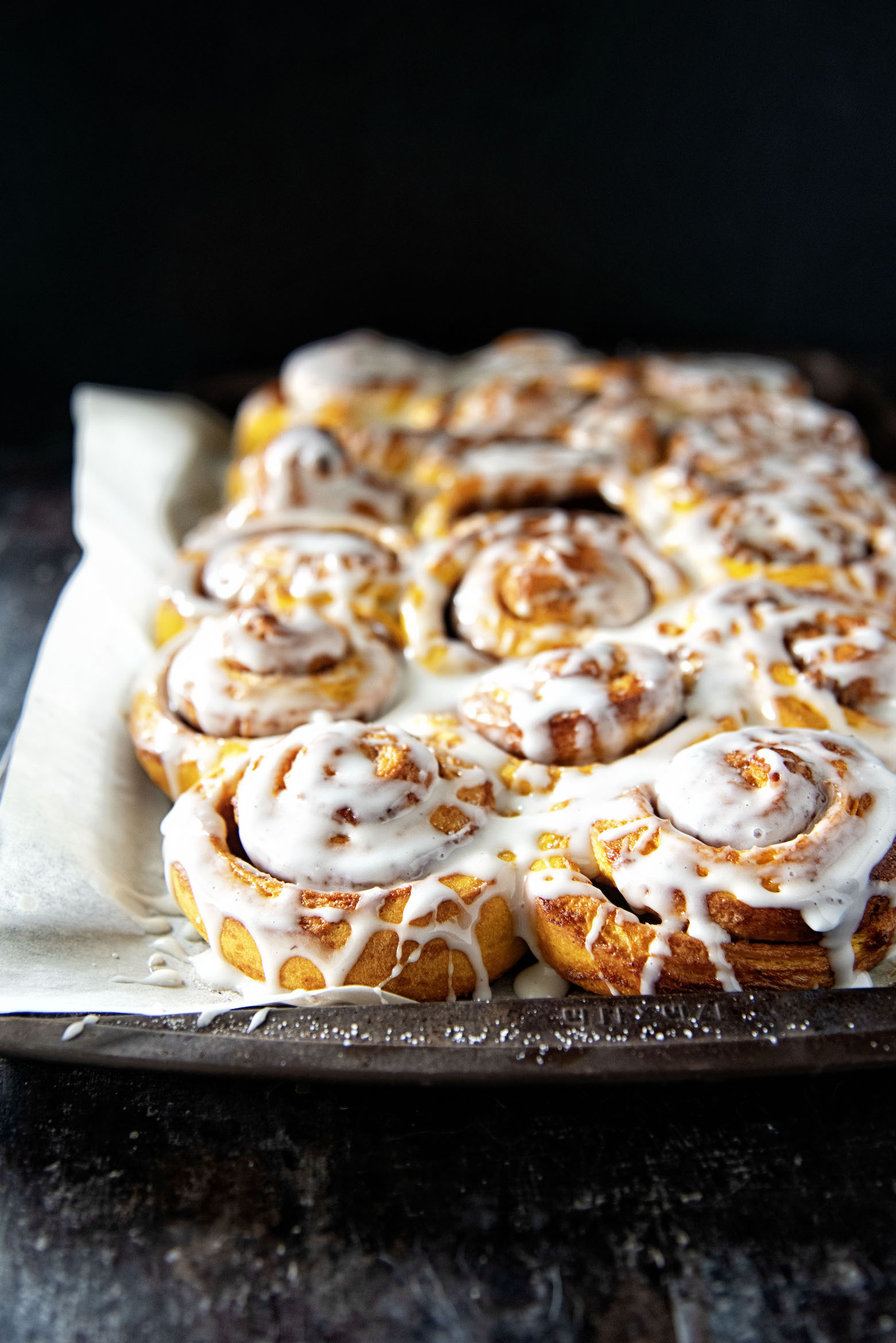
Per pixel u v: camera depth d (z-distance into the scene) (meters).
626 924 0.40
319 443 0.58
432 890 0.41
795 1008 0.38
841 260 0.82
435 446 0.62
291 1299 0.35
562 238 0.82
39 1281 0.35
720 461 0.59
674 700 0.46
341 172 0.79
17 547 0.65
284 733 0.46
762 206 0.80
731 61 0.75
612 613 0.50
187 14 0.72
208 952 0.43
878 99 0.75
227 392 0.77
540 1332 0.34
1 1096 0.39
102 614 0.55
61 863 0.44
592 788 0.44
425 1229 0.36
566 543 0.52
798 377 0.72
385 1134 0.38
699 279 0.83
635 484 0.57
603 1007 0.38
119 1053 0.38
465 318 0.85
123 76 0.74
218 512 0.67
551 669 0.46
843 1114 0.38
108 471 0.66
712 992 0.39
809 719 0.46
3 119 0.75
